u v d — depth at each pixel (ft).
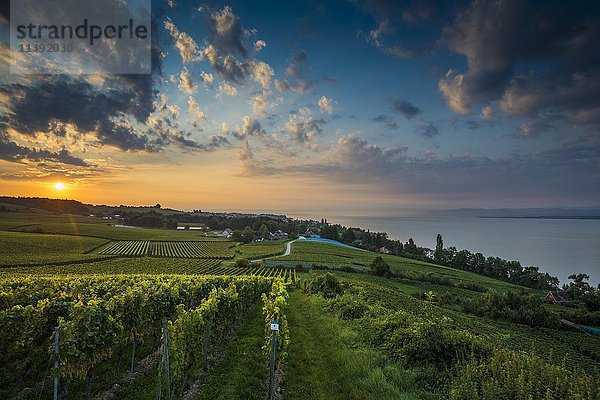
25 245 258.37
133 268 223.51
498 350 32.83
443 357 35.70
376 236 529.45
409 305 119.24
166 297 48.16
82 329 27.99
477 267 382.83
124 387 30.53
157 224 563.89
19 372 31.30
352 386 31.50
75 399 28.27
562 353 108.78
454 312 154.30
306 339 47.85
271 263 269.03
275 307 39.83
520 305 169.78
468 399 25.54
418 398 28.71
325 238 548.72
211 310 38.29
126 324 36.09
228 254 309.42
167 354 27.71
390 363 36.27
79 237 326.03
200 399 28.37
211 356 39.55
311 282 117.70
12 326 31.07
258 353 40.75
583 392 23.98
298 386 32.07
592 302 233.76
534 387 25.73
